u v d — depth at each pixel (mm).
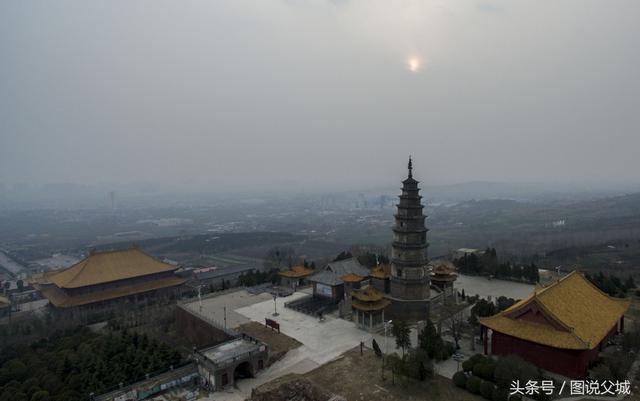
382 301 71500
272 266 144750
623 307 62688
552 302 54312
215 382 53625
